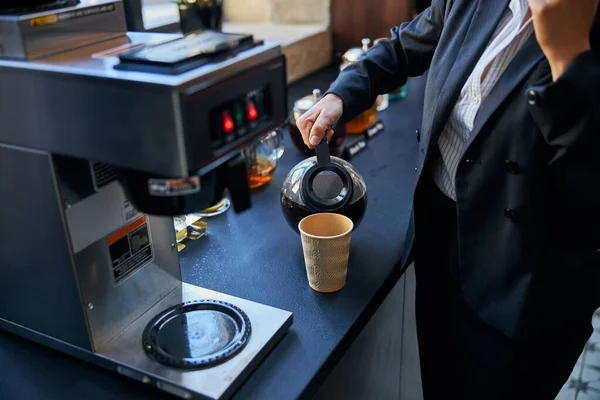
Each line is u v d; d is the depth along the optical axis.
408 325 1.49
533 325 1.02
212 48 0.74
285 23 2.52
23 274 0.90
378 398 1.34
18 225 0.86
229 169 0.80
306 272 1.15
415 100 2.17
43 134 0.77
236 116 0.74
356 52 1.80
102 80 0.69
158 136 0.68
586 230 0.95
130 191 0.79
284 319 0.96
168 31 1.92
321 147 1.12
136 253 0.94
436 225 1.17
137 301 0.96
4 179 0.83
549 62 0.85
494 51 0.96
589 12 0.81
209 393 0.81
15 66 0.74
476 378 1.16
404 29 1.27
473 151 1.00
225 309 0.98
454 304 1.17
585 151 0.86
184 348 0.89
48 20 0.77
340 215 1.10
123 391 0.88
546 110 0.84
